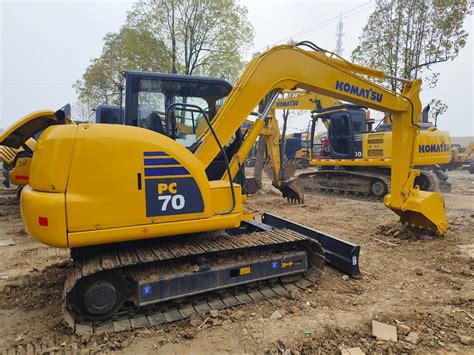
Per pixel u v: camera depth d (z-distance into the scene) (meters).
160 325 3.38
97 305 3.23
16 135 5.04
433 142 10.62
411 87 5.66
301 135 27.64
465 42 14.01
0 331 3.31
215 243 3.85
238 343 3.13
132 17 16.72
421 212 5.86
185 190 3.46
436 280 4.50
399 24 14.94
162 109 4.22
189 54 16.81
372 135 11.23
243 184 4.48
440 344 3.11
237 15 17.14
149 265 3.54
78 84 25.22
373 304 3.85
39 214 2.98
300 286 4.20
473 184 15.29
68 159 3.04
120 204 3.17
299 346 3.08
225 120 4.03
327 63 4.73
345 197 11.75
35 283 4.36
